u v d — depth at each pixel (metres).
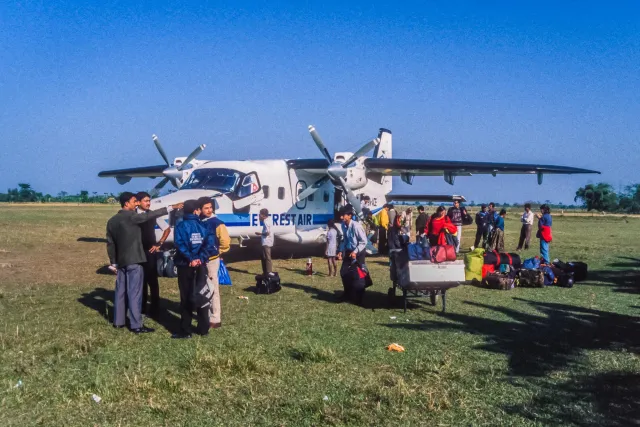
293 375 5.04
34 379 4.82
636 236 24.98
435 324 7.05
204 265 6.15
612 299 8.95
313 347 5.77
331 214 15.36
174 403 4.36
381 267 12.69
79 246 16.47
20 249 15.47
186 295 6.17
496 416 4.18
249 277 10.95
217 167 13.14
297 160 14.03
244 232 12.82
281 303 8.29
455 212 14.52
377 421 4.09
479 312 7.83
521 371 5.22
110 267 6.59
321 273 11.66
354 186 13.93
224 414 4.18
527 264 10.49
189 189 12.45
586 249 17.83
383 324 7.02
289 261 13.78
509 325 7.07
